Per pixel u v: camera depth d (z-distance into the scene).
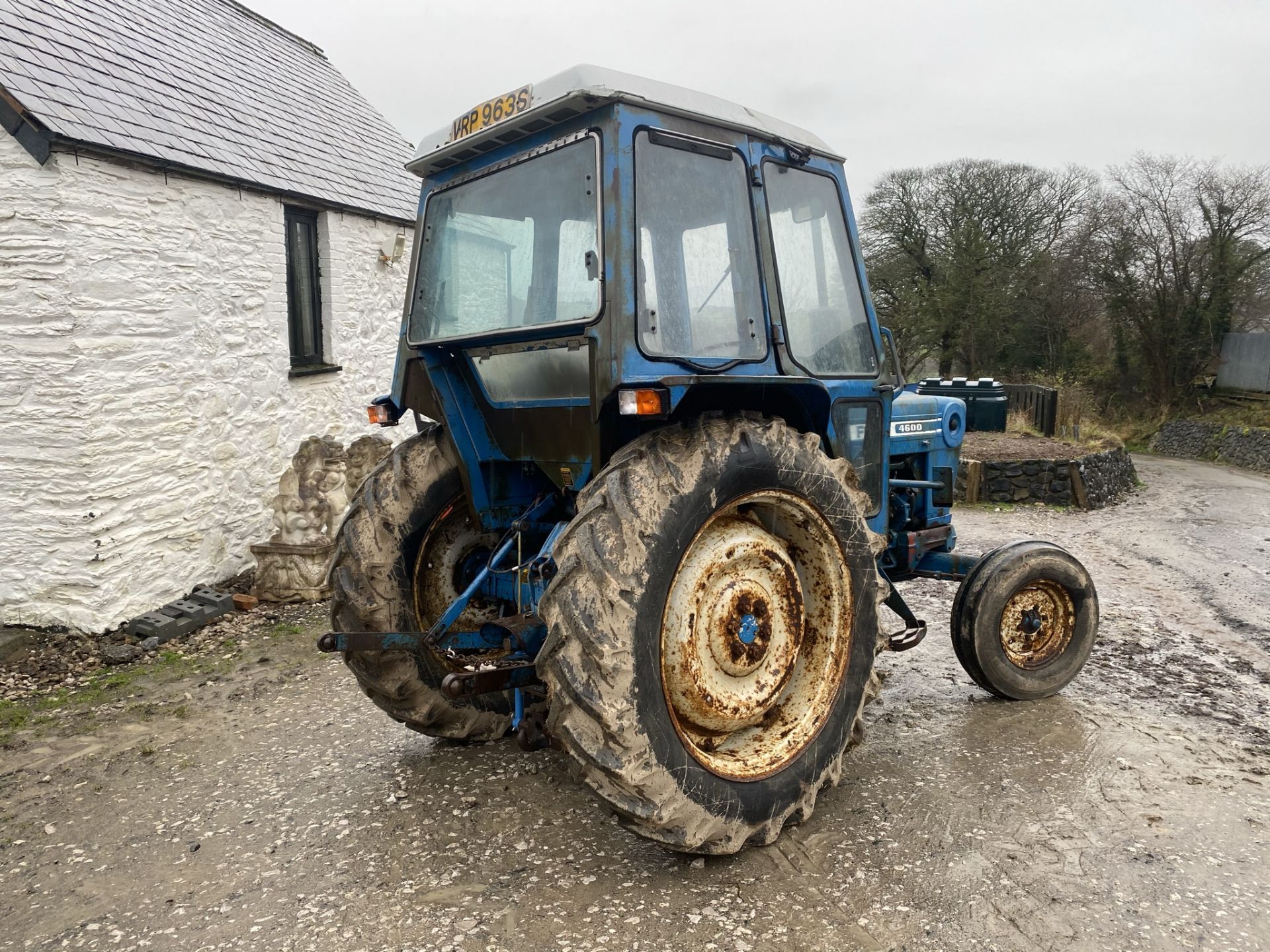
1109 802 2.90
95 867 2.65
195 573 5.86
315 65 10.46
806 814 2.65
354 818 2.88
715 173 2.64
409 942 2.19
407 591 3.14
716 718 2.52
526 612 2.82
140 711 3.99
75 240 4.86
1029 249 27.78
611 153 2.35
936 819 2.78
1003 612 3.74
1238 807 2.88
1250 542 8.70
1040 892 2.37
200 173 5.78
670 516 2.29
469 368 2.97
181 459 5.72
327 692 4.20
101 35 6.40
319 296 7.62
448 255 3.00
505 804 2.95
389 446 6.88
